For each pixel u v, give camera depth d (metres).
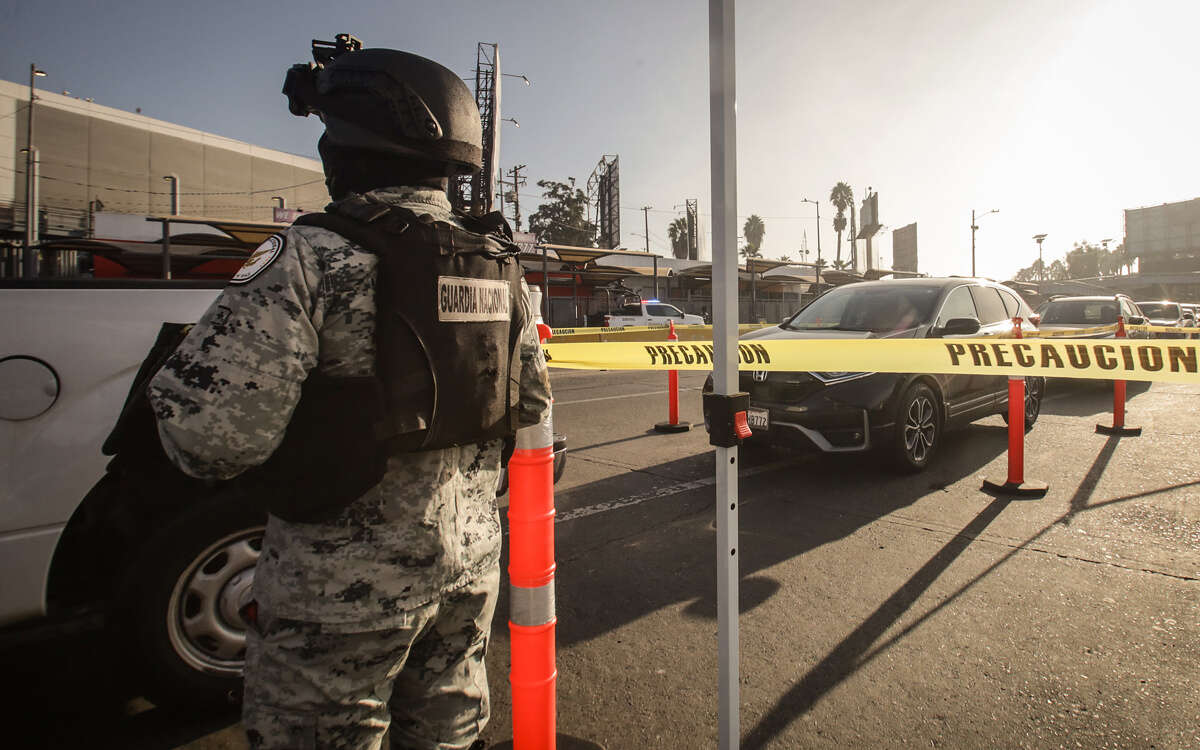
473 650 1.21
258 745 1.01
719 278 1.52
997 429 6.74
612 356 4.04
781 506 4.23
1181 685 2.20
